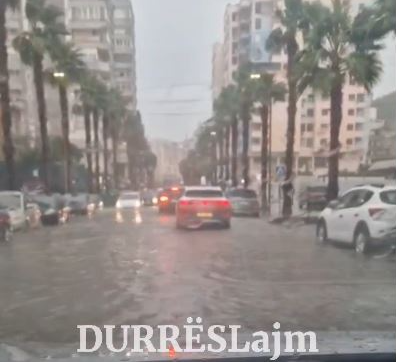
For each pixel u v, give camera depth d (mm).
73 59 37625
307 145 75438
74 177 54594
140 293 8273
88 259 12125
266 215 33750
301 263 11422
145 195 51656
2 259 12305
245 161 48594
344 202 14828
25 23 34594
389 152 50562
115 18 69688
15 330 6121
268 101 38094
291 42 29562
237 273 10109
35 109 61469
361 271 10375
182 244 14930
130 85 74500
